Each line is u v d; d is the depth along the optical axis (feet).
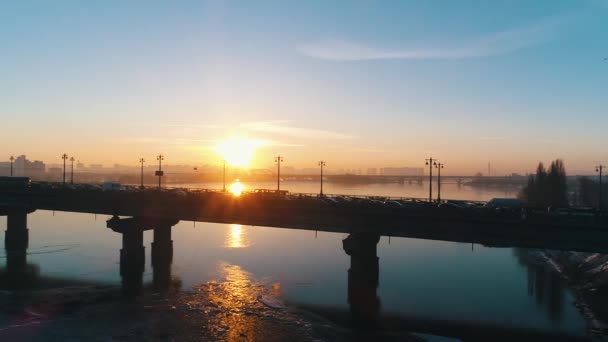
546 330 154.30
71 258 260.83
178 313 166.30
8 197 302.66
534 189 482.69
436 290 202.80
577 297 193.36
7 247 290.97
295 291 197.26
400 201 228.63
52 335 144.25
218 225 433.07
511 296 194.80
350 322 161.48
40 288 199.82
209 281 211.20
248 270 234.38
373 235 203.51
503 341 145.69
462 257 278.87
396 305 180.34
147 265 247.09
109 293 191.52
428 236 190.19
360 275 199.93
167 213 250.57
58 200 285.43
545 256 284.00
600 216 158.30
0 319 158.51
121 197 262.67
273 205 226.17
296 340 143.54
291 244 318.45
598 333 151.23
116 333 146.41
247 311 169.48
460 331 153.79
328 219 212.43
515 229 172.76
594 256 237.66
